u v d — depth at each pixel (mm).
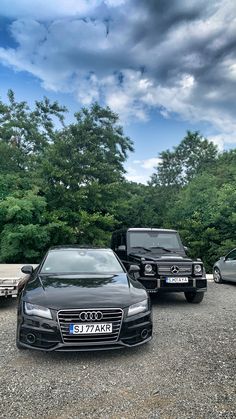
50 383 3758
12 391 3557
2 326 6098
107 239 20000
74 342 4215
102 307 4312
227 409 3184
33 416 3064
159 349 4879
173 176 45500
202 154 45844
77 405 3268
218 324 6297
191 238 23656
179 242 9734
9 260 17812
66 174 19703
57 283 4973
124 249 9414
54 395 3473
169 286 7773
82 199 20000
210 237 22625
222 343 5156
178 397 3430
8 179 19828
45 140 25859
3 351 4785
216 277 12586
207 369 4148
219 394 3490
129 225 29094
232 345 5066
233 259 11656
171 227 26828
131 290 4879
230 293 10094
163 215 30297
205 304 8305
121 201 24031
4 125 24750
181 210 26734
